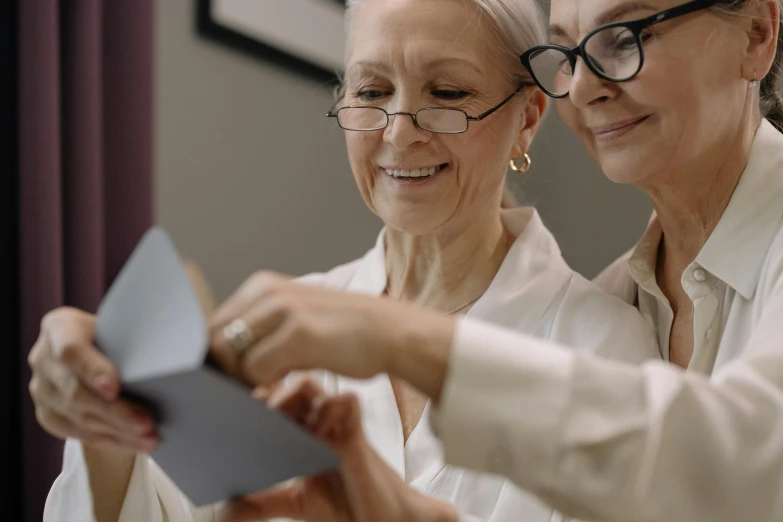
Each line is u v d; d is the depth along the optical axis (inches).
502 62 44.1
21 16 58.2
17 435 59.7
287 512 30.1
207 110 79.7
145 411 25.3
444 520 29.4
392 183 44.6
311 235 93.0
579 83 36.4
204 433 25.5
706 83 34.8
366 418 43.1
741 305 37.6
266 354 22.3
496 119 44.2
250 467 27.4
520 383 23.9
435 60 42.1
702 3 33.7
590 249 102.7
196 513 41.0
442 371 23.9
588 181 103.1
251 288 23.7
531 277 45.9
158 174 74.8
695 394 24.3
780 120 43.2
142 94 66.2
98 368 23.7
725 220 38.0
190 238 77.9
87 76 61.7
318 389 27.9
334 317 23.3
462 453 24.1
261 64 85.7
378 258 51.0
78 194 61.4
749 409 24.5
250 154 84.8
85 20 61.6
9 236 59.6
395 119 42.8
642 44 34.6
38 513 58.0
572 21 37.7
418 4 42.5
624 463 23.2
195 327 21.4
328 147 95.6
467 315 44.8
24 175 58.1
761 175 38.0
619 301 44.3
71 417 26.5
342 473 27.9
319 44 92.0
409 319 24.3
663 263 44.2
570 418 23.5
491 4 42.9
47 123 58.2
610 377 24.5
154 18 68.1
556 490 23.7
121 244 65.8
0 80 59.0
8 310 59.5
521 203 57.5
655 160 36.1
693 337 41.2
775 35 36.0
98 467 35.4
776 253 35.9
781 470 23.3
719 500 23.5
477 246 47.1
